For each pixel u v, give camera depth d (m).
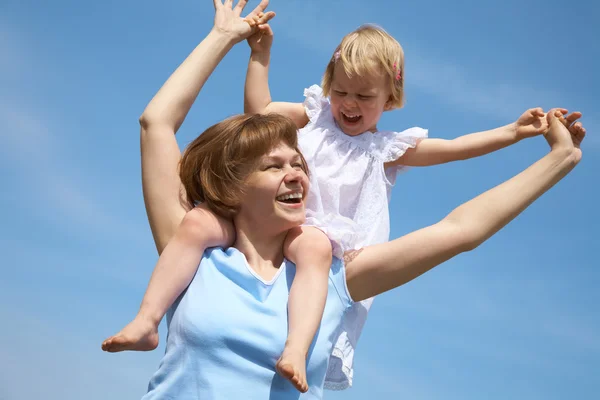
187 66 3.19
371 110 3.94
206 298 2.57
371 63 3.90
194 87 3.14
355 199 3.84
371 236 3.74
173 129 3.06
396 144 3.96
